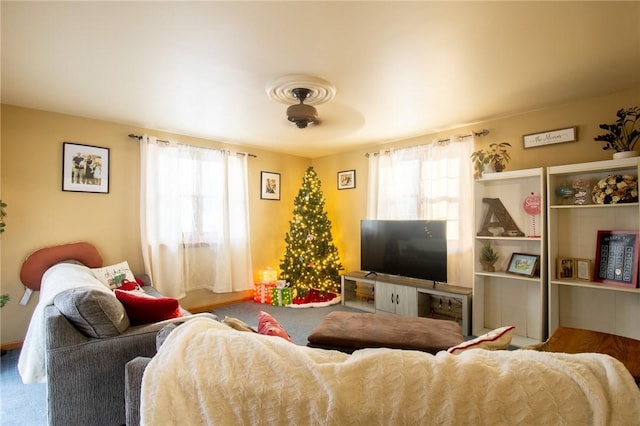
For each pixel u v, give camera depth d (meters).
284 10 1.68
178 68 2.33
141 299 2.00
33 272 3.04
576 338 1.47
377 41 1.98
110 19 1.76
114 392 1.78
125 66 2.30
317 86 2.56
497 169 3.31
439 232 3.72
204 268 4.31
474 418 0.72
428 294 3.92
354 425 0.77
